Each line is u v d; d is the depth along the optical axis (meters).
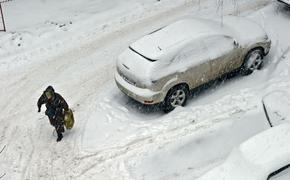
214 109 10.96
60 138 10.67
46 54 14.90
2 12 17.98
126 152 10.02
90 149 10.25
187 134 10.23
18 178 9.66
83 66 13.93
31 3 18.70
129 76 11.13
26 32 16.30
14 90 12.97
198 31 11.64
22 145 10.67
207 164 9.52
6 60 14.71
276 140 7.16
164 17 16.56
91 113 11.59
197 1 17.59
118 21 16.73
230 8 16.45
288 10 15.37
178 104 11.30
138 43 11.64
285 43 13.52
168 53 10.99
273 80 11.81
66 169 9.79
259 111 10.73
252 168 6.82
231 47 11.71
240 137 10.09
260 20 14.92
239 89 11.75
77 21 17.08
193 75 11.25
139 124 10.89
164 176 9.35
